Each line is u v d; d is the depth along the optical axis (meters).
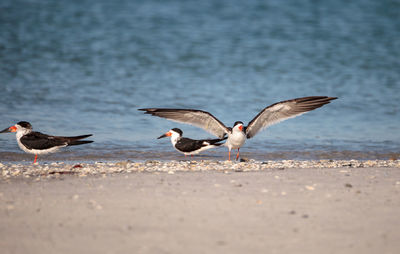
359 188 9.56
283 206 8.30
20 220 7.54
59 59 31.03
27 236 6.92
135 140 16.78
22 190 9.30
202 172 11.33
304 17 45.38
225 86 26.25
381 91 25.42
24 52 32.28
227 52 34.66
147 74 28.55
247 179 10.35
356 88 26.11
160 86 25.83
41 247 6.57
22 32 37.38
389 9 48.28
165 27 41.09
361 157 15.19
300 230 7.19
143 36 38.16
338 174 10.96
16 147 15.46
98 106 21.31
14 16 42.00
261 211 8.02
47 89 23.97
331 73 29.77
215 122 13.14
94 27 40.19
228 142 13.50
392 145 16.66
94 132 17.48
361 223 7.49
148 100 22.80
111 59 31.84
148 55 33.31
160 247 6.58
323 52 35.06
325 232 7.12
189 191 9.23
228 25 42.25
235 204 8.39
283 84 26.98
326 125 19.47
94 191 9.23
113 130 17.89
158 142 16.72
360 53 34.78
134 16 44.16
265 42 37.66
